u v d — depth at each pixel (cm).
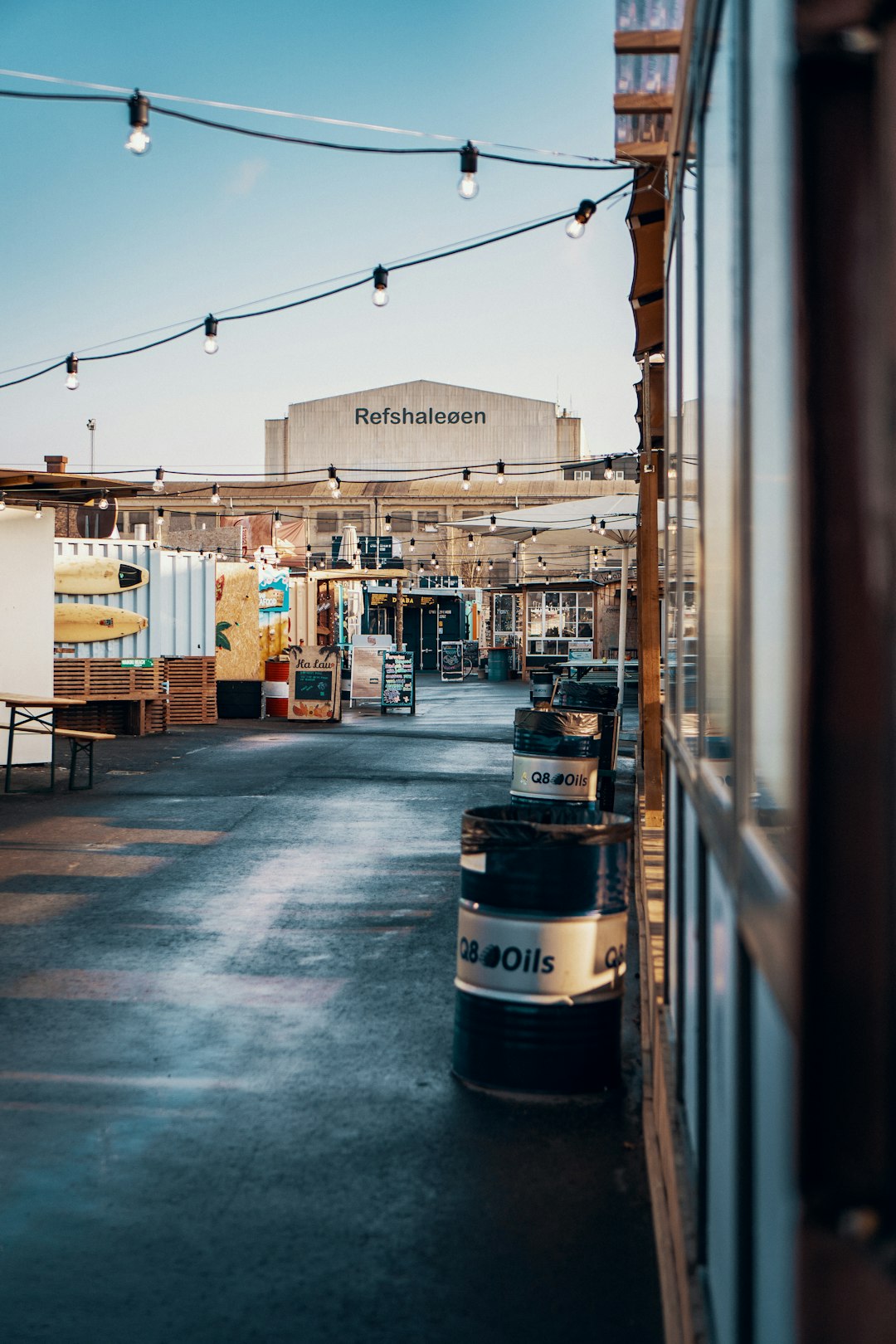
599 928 489
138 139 732
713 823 253
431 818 1223
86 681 2141
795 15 108
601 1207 387
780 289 151
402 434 8656
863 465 107
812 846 109
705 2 294
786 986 142
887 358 102
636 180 647
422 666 5322
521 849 488
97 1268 349
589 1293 335
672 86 475
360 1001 612
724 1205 225
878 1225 106
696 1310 254
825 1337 108
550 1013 485
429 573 6644
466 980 502
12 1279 343
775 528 170
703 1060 275
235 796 1383
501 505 6981
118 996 616
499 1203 391
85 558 2186
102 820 1201
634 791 1408
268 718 2664
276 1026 571
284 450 8756
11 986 634
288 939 735
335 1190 400
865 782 108
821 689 108
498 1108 472
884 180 102
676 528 443
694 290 347
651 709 1029
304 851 1035
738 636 206
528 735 935
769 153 167
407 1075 508
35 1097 481
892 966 106
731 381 231
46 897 849
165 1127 452
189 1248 362
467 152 777
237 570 2730
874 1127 108
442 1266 351
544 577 5522
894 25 101
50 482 1542
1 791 1412
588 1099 482
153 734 2211
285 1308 327
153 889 877
